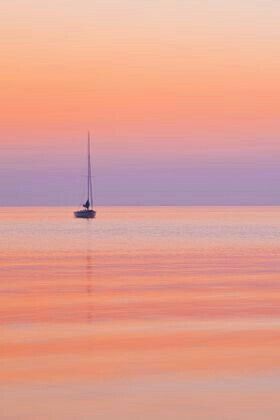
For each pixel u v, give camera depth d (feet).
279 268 618.03
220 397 205.98
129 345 274.16
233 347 270.05
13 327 314.96
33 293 438.81
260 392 210.59
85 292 443.32
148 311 360.48
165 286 476.13
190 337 289.94
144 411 194.59
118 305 384.06
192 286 475.72
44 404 200.44
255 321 328.29
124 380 223.51
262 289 457.27
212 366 240.12
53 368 238.27
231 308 369.50
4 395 208.74
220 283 494.18
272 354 257.75
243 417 189.57
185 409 196.03
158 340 283.79
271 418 188.85
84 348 269.23
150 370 235.40
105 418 189.26
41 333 299.99
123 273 572.10
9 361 248.52
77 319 336.29
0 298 414.82
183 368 237.66
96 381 222.69
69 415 191.72
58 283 497.05
